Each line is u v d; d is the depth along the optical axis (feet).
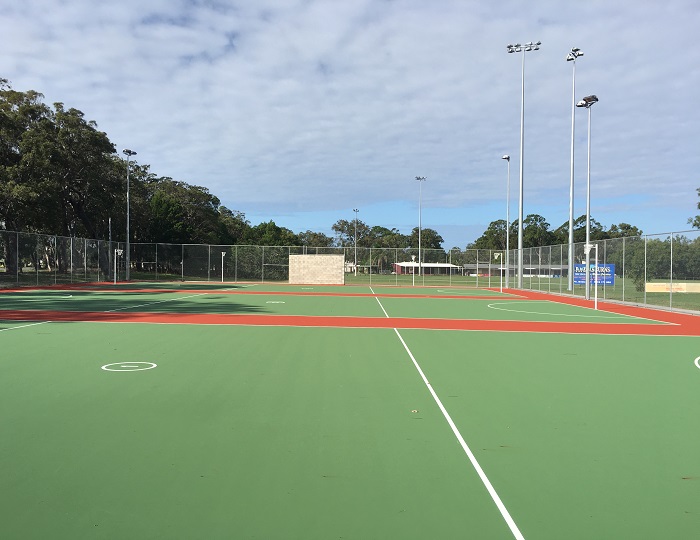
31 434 19.66
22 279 117.70
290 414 22.50
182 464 16.89
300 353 37.63
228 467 16.69
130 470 16.37
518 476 16.25
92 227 167.53
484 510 13.96
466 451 18.37
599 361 36.22
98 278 152.05
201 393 25.88
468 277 181.47
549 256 130.72
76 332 47.67
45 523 13.07
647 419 22.47
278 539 12.39
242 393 25.95
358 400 24.88
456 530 12.87
